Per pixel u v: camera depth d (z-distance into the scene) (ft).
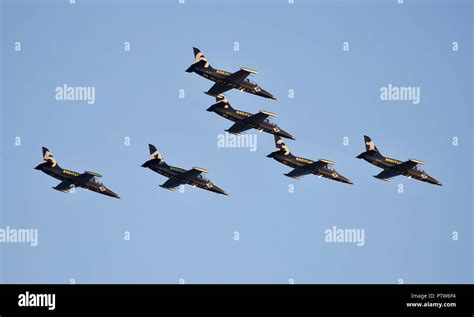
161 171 273.13
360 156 284.20
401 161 282.15
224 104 273.75
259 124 277.44
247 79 279.08
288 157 281.54
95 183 284.20
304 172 291.17
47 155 272.51
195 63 268.82
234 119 273.13
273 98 282.15
